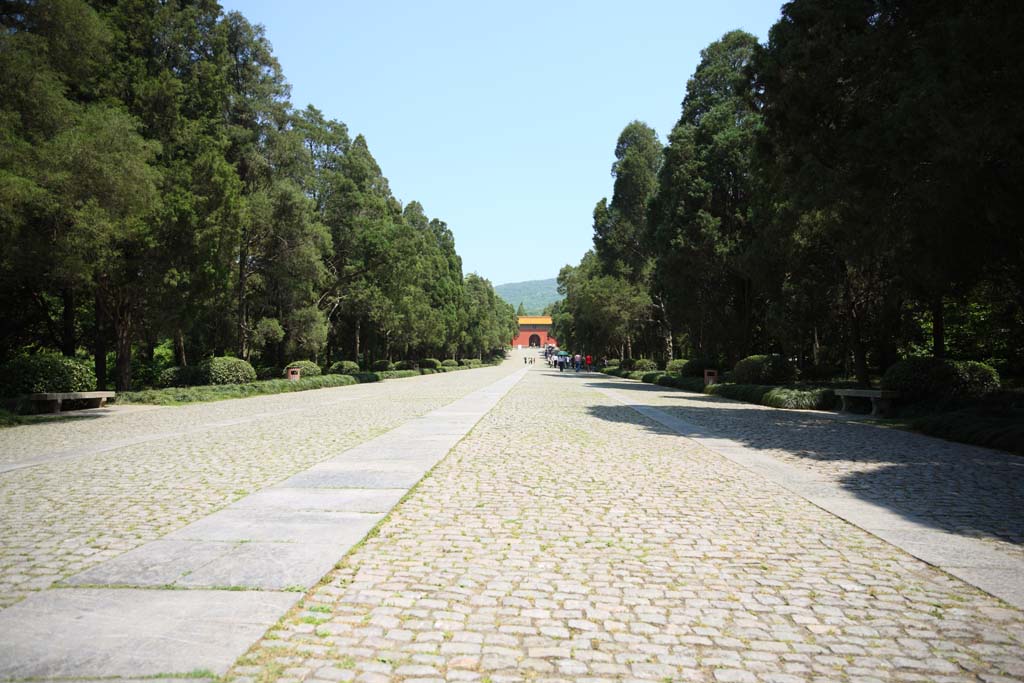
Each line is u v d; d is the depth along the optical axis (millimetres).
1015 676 2771
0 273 16125
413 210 58156
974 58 9547
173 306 20828
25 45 14711
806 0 13445
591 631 3213
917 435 11523
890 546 4715
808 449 9695
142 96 20500
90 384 18969
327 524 5129
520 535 4922
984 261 12109
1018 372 22516
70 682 2592
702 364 30844
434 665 2822
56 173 14188
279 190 28625
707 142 28531
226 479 7121
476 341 82375
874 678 2742
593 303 44781
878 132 11656
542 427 12859
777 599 3668
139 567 4055
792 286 21062
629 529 5125
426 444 9992
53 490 6566
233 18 28344
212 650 2900
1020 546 4668
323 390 29562
